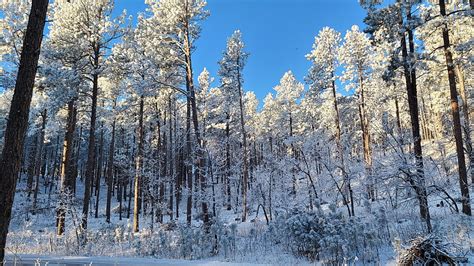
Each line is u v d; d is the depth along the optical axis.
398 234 11.40
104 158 55.25
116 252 12.19
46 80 18.73
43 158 52.56
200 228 14.90
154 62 18.28
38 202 34.03
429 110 48.75
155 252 12.27
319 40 32.66
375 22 15.56
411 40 15.75
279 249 12.66
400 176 12.07
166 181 28.19
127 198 46.97
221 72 33.94
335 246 10.12
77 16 19.58
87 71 21.08
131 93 24.77
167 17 18.17
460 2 17.88
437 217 13.98
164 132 36.31
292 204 22.09
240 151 30.28
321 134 27.62
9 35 18.42
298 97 47.19
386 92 29.66
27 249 12.30
